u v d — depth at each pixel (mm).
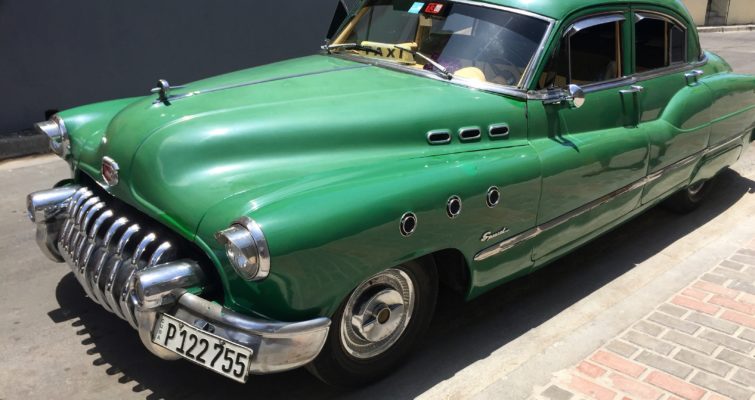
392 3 4188
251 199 2592
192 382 3117
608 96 3924
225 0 8422
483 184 3068
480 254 3189
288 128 2928
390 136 3094
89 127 3568
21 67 6961
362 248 2623
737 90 5066
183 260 2676
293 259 2438
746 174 6488
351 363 2938
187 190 2703
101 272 2922
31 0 6863
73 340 3428
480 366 3312
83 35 7309
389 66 3809
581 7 3758
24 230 4887
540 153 3412
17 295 3885
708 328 3658
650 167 4207
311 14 9430
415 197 2789
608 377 3221
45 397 2982
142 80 7914
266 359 2473
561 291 4129
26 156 6883
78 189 3422
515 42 3588
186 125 2873
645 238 4957
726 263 4492
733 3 21203
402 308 2998
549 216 3508
